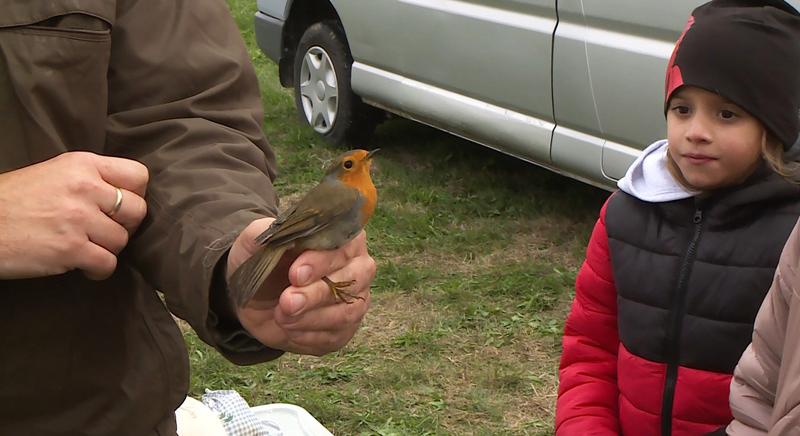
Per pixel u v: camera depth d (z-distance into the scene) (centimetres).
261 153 163
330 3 711
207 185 151
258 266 131
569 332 247
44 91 149
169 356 167
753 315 212
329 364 445
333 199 134
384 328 477
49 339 154
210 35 167
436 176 674
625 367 228
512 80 535
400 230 589
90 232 133
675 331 219
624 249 229
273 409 328
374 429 391
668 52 438
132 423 162
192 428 285
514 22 525
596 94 481
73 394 158
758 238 212
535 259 548
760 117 205
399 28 616
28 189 133
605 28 472
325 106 730
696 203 219
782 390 162
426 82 612
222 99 164
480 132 571
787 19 210
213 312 146
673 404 221
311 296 131
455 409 405
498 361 443
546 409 404
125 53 159
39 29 148
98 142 155
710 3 222
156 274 151
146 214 152
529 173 670
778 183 211
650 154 234
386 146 735
